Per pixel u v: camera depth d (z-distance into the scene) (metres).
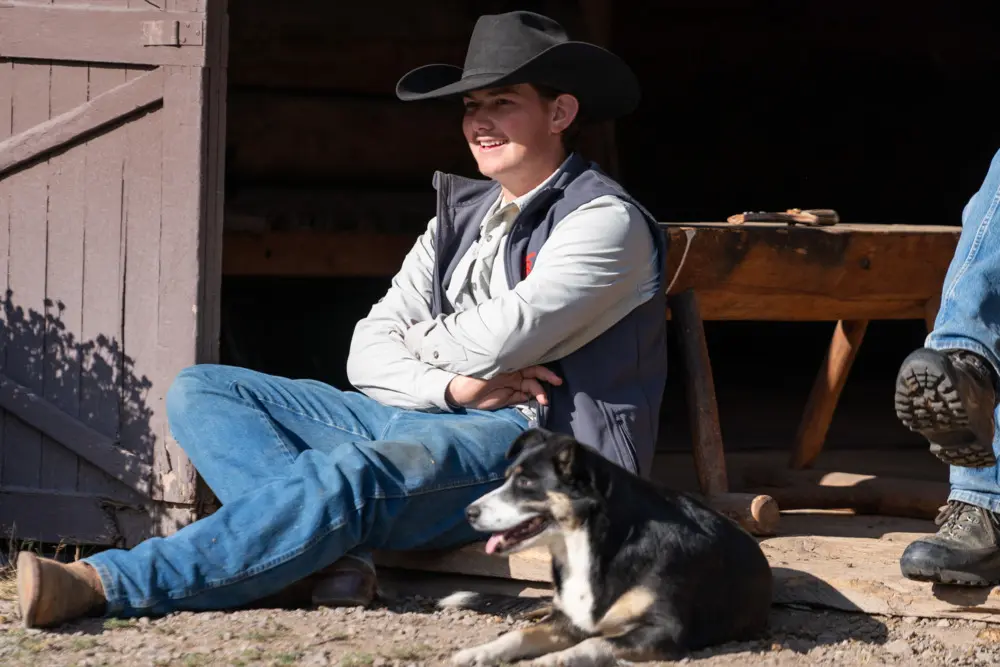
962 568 5.72
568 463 5.29
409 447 6.11
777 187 18.69
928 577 5.74
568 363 6.34
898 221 18.88
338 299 15.09
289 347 14.73
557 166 6.74
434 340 6.39
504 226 6.67
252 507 5.88
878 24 17.78
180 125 7.08
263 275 13.57
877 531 7.39
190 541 5.84
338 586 6.06
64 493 7.38
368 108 13.83
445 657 5.34
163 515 7.27
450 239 6.91
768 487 8.64
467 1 13.90
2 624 5.84
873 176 18.69
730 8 17.73
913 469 9.60
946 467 9.70
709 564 5.36
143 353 7.22
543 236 6.44
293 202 13.30
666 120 18.28
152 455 7.23
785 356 19.27
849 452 10.53
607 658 5.01
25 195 7.33
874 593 5.98
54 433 7.33
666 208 18.64
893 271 7.69
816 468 9.34
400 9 13.77
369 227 13.04
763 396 15.13
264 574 5.85
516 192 6.76
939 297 7.86
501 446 6.36
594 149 14.65
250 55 13.48
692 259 7.20
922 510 7.84
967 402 5.36
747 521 6.84
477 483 6.27
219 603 5.93
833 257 7.50
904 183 18.72
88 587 5.71
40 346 7.36
